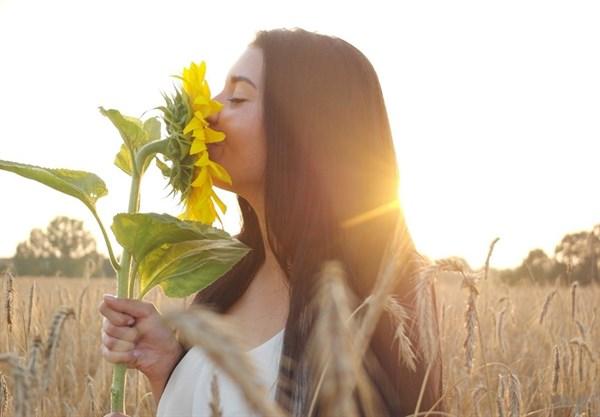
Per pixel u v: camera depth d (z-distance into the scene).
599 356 3.39
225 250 2.05
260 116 2.27
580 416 2.76
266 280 2.48
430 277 1.63
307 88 2.26
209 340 0.76
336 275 0.86
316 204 2.25
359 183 2.29
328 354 0.82
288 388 2.00
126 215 1.93
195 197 2.09
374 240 2.26
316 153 2.25
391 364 2.12
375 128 2.34
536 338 4.84
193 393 2.13
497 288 6.16
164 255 2.05
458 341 3.96
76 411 3.16
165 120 2.07
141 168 2.06
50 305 4.55
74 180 1.95
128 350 2.08
